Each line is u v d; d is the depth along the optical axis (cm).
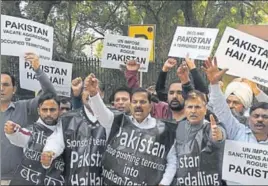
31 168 550
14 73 1288
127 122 534
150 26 891
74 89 657
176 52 666
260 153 532
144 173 523
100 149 535
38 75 609
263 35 1061
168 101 643
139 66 724
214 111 543
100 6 2122
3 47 638
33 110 613
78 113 545
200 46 652
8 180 589
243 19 2298
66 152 539
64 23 2108
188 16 2198
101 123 532
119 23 2172
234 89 613
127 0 2130
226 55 605
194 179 525
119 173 527
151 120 535
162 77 710
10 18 640
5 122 602
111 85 1530
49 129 554
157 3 2130
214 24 2284
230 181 536
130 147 528
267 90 930
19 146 573
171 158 527
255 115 547
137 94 532
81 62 1614
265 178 532
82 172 532
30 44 653
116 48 763
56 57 1812
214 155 526
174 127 532
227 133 542
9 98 616
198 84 611
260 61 599
